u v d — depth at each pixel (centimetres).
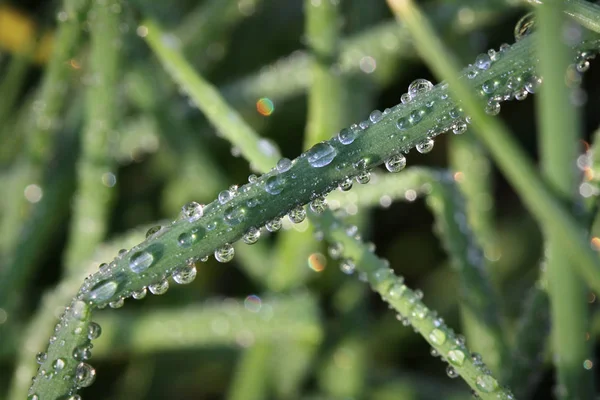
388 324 26
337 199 23
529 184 18
